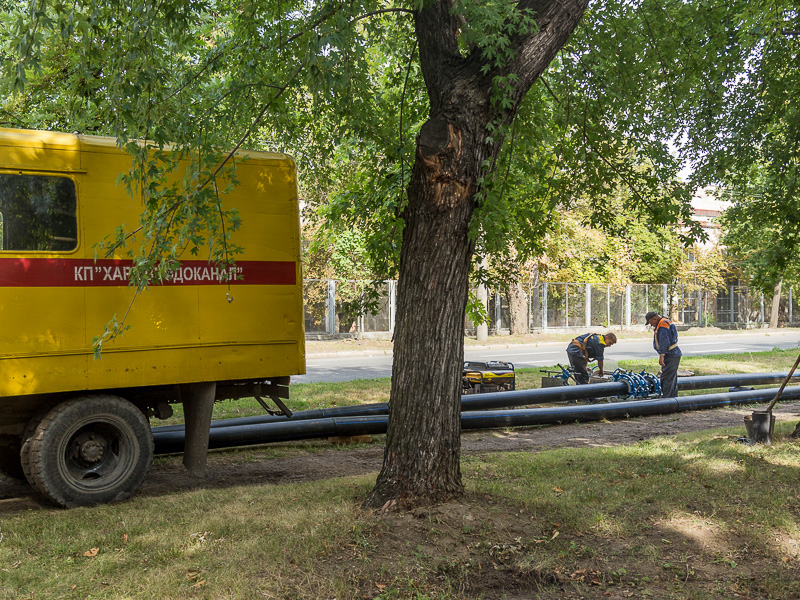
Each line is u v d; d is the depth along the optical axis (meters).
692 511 5.50
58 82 7.62
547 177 7.87
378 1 6.47
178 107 5.16
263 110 5.61
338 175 8.59
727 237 11.38
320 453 8.31
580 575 4.41
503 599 4.11
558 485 6.25
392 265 7.60
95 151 6.14
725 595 4.17
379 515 5.11
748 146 8.68
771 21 7.58
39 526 5.23
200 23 6.55
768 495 5.81
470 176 5.21
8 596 3.97
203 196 4.83
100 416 6.06
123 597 3.94
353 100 7.01
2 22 7.13
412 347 5.34
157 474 7.29
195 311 6.53
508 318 32.25
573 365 12.59
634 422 10.42
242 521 5.14
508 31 5.25
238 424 8.52
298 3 6.20
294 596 3.97
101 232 6.13
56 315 5.91
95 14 4.56
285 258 6.99
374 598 3.99
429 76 5.52
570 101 7.81
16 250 5.77
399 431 5.34
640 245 30.70
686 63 8.12
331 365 19.48
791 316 45.47
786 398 12.40
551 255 27.48
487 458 7.46
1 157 5.77
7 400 5.98
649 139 7.97
